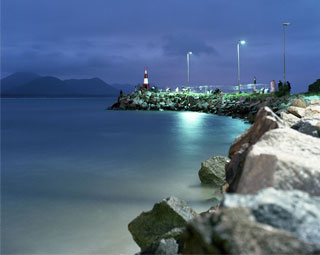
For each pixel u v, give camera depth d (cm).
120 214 925
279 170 306
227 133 3000
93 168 1580
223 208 234
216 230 204
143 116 5447
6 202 1059
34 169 1597
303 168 304
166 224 620
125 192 1143
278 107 3884
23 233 802
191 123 4097
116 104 7581
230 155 509
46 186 1261
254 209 229
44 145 2445
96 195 1118
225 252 190
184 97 7412
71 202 1047
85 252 695
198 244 208
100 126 3859
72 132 3297
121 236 775
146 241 603
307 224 215
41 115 5816
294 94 4578
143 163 1661
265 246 185
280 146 390
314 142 400
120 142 2520
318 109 1466
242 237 193
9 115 5831
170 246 480
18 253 696
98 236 776
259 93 6588
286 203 238
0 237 778
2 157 1950
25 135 3094
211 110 6125
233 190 371
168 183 1230
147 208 973
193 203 984
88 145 2397
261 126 482
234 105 5459
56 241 753
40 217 912
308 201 245
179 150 2066
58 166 1658
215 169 1123
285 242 185
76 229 821
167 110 7125
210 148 2130
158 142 2464
